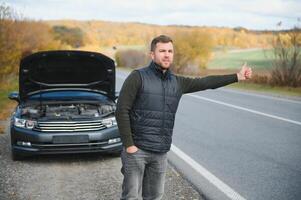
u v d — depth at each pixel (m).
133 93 3.50
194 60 44.97
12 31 19.34
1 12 18.38
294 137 8.98
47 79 7.56
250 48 83.56
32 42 35.59
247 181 5.79
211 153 7.47
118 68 64.19
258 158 7.10
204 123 10.90
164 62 3.51
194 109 13.91
